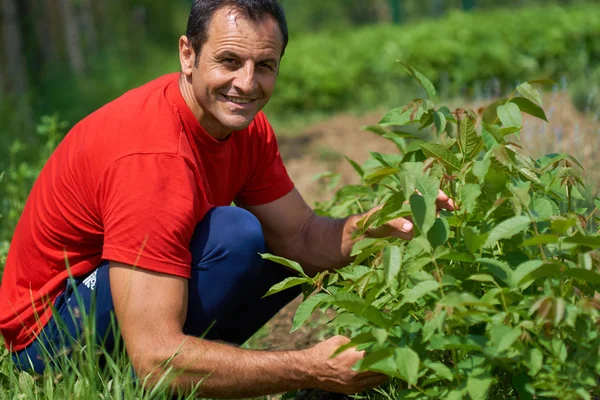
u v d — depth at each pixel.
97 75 11.74
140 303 2.16
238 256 2.40
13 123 6.91
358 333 2.13
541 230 2.11
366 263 2.71
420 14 32.28
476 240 1.97
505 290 1.92
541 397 2.24
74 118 8.66
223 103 2.35
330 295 2.20
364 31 13.41
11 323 2.51
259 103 2.41
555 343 1.88
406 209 2.14
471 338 1.91
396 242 2.38
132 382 2.23
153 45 18.30
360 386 2.17
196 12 2.32
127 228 2.18
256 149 2.72
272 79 2.38
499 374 2.19
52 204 2.42
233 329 2.87
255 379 2.17
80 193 2.34
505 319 1.91
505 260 2.12
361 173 3.30
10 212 4.04
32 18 10.88
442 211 2.27
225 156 2.54
